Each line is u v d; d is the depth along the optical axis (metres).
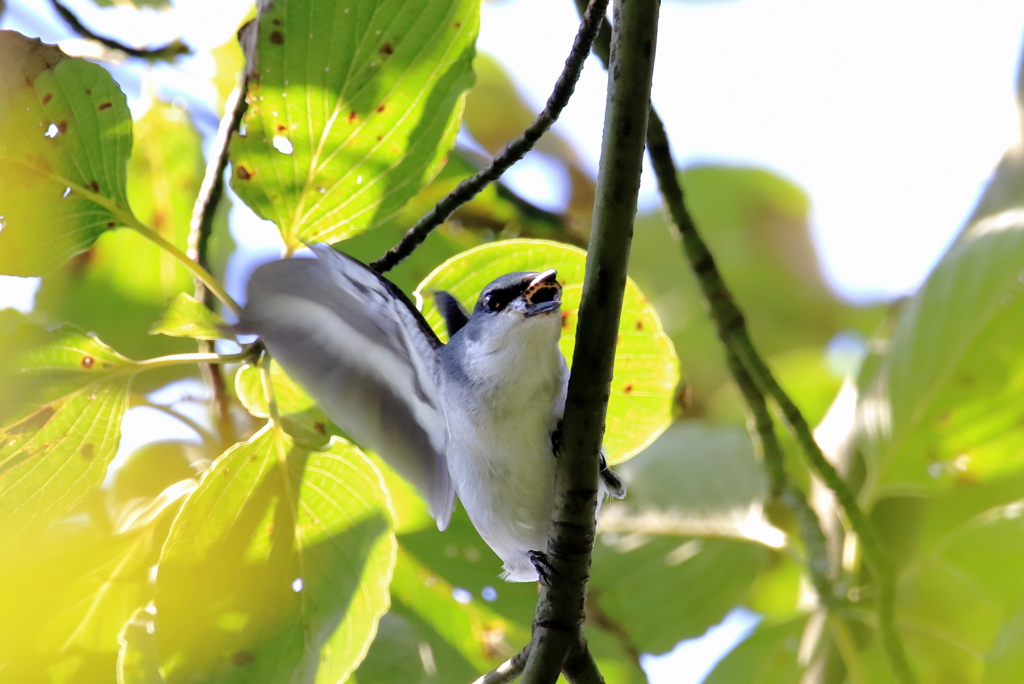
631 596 9.84
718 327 7.99
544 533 6.46
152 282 9.66
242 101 7.32
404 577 8.69
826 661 8.73
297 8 5.72
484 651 8.59
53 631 6.54
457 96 6.07
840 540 9.41
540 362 6.27
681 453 10.24
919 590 9.46
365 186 6.25
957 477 8.66
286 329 6.02
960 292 8.53
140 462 8.52
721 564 9.80
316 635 6.37
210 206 7.34
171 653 6.17
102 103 5.74
